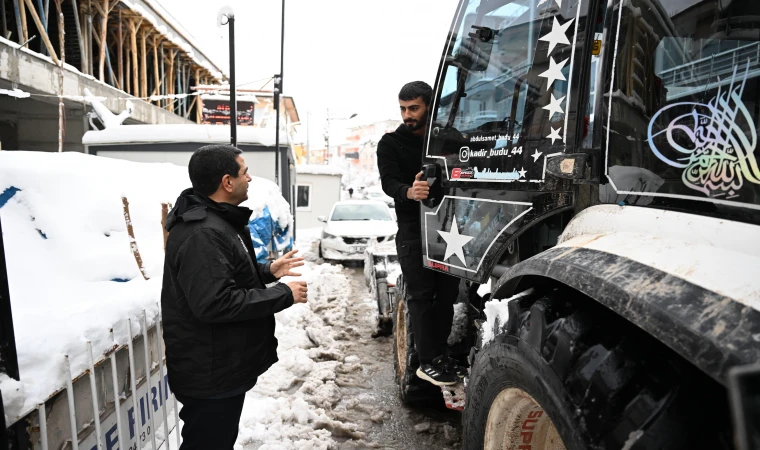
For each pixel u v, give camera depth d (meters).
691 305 0.88
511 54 1.92
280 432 3.06
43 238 2.15
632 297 0.98
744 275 0.90
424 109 2.72
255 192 5.60
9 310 1.35
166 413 2.50
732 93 1.07
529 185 1.77
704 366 0.79
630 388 1.01
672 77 1.22
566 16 1.65
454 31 2.37
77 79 11.47
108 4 13.84
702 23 1.16
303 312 5.73
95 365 1.87
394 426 3.26
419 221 2.72
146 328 2.27
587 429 1.04
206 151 1.92
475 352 2.05
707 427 0.91
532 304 1.43
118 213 2.59
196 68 22.61
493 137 1.98
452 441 3.05
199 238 1.75
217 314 1.71
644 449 0.92
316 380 3.89
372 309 6.09
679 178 1.19
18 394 1.34
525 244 2.03
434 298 2.66
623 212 1.33
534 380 1.25
